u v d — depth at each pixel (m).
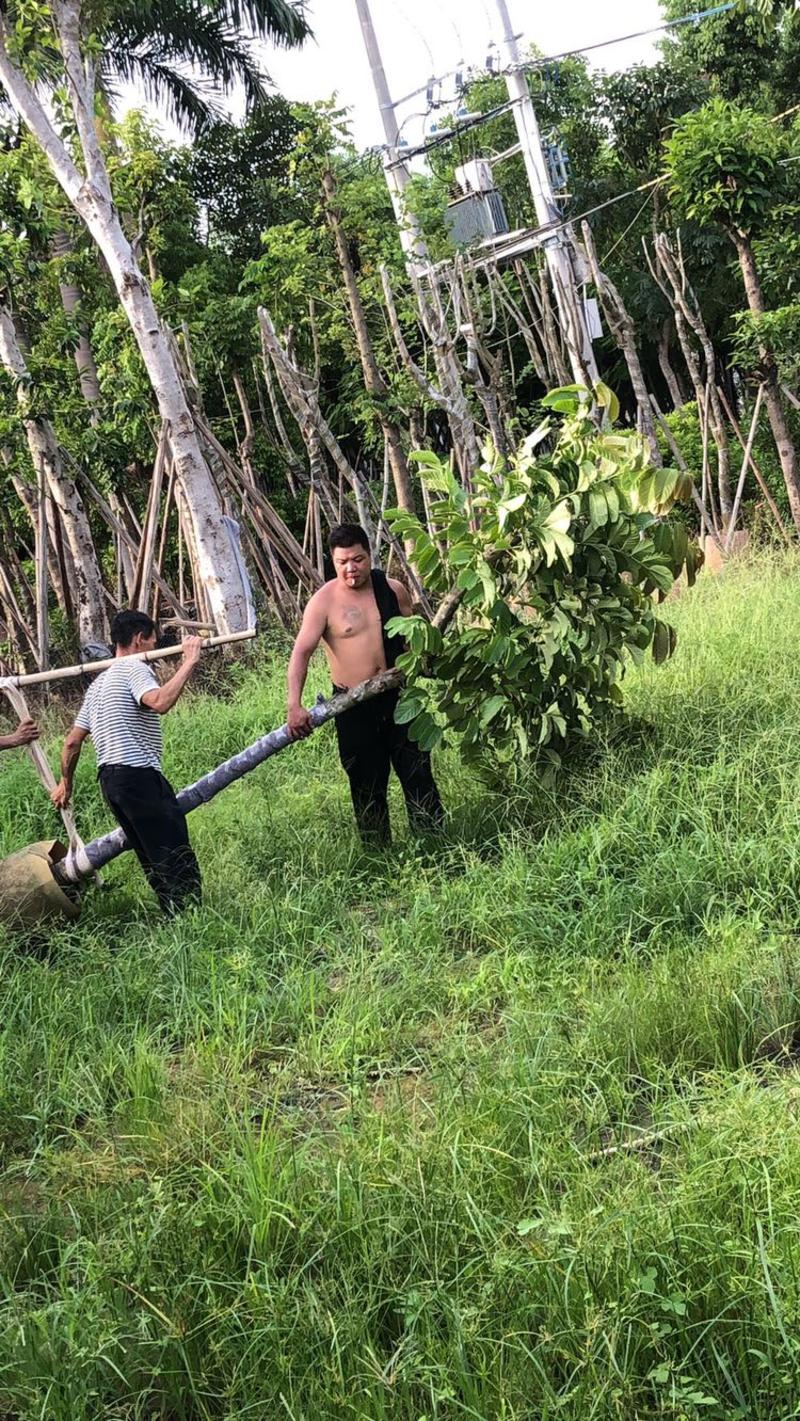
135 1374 2.89
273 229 14.98
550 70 23.11
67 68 11.97
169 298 16.80
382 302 14.49
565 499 6.16
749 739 6.38
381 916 5.46
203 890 5.97
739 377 22.50
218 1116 3.86
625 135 23.59
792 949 4.35
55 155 12.13
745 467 13.48
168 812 5.95
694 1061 3.84
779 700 6.92
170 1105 3.97
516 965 4.62
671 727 6.69
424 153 18.55
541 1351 2.69
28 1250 3.34
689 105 23.20
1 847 7.52
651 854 5.36
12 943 5.56
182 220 19.75
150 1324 2.96
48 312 17.36
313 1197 3.29
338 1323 2.87
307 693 9.62
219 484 13.18
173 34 19.67
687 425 17.30
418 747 6.34
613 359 25.22
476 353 12.20
